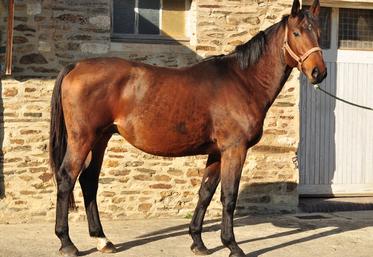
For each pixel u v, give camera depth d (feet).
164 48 26.02
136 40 26.12
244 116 19.08
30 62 24.57
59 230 19.12
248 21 26.73
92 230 19.99
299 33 18.98
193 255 19.93
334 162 29.89
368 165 30.04
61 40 24.89
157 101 18.94
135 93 18.93
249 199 26.86
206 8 26.25
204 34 26.30
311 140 29.63
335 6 29.35
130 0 26.37
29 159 24.63
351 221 25.70
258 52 19.57
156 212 25.82
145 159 25.62
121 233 22.95
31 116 24.61
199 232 20.16
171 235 22.71
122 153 25.36
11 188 24.49
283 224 24.98
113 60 19.27
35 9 24.57
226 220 19.22
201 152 19.81
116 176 25.34
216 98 19.15
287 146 27.20
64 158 19.01
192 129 19.11
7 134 24.40
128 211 25.50
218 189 26.48
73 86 18.75
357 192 30.07
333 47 29.78
